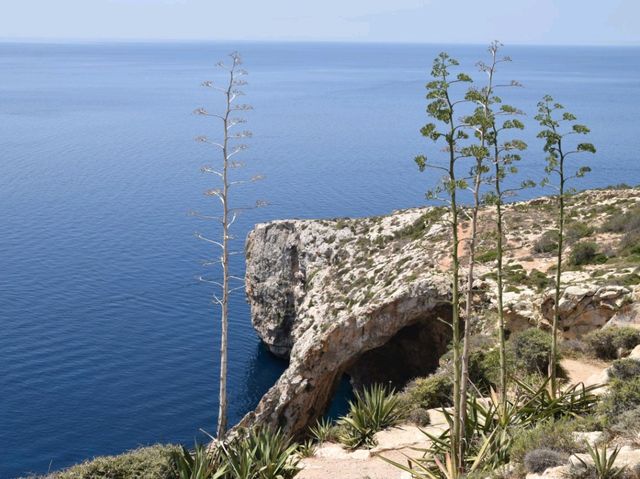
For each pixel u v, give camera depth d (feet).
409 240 191.72
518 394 79.56
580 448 55.36
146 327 229.66
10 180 459.32
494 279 142.10
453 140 57.98
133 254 306.96
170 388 189.16
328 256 210.59
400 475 73.97
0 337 215.31
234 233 347.15
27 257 297.94
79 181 463.42
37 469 148.56
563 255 151.12
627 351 98.78
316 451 89.61
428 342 172.76
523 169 503.61
